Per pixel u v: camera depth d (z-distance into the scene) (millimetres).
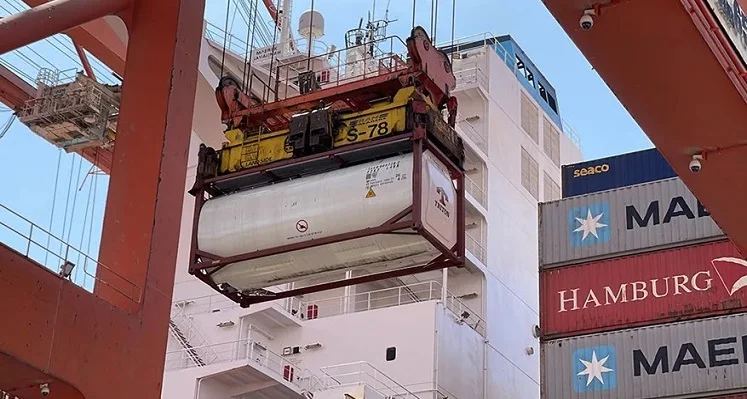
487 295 42562
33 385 17906
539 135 51375
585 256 38125
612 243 37906
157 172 20453
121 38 27422
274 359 39500
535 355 45656
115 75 27688
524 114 50469
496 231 44844
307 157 19578
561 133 54062
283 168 19906
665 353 35562
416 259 19328
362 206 18766
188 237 41844
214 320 39031
